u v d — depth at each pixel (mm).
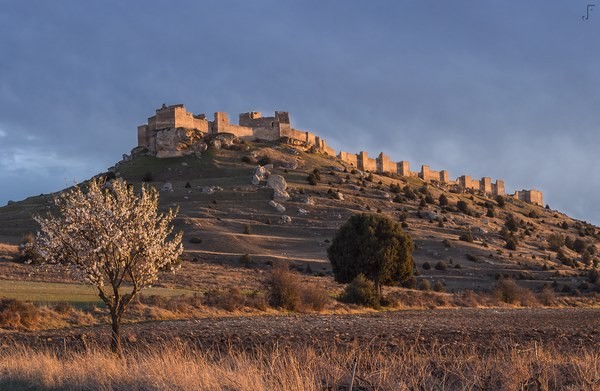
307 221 149625
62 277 71562
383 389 11930
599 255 171375
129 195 21578
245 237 129500
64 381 14250
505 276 114062
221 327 37625
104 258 20734
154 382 12898
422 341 27484
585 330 36344
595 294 96000
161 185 171875
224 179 177500
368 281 63938
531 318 49656
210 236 127688
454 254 132000
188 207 152000
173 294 59781
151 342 28375
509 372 12320
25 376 14945
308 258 118688
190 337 30938
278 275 55156
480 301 75062
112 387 13305
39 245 21000
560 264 136125
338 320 44750
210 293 55250
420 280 106188
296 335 31859
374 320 45312
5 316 36438
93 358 15898
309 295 55844
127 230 20781
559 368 14367
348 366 13609
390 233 70438
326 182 186375
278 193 163000
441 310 63219
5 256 83875
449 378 13164
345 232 71750
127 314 42656
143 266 21516
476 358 14062
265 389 11422
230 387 12117
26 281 66375
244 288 75938
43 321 38094
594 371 12961
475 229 163875
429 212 169500
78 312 41438
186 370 12961
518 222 199375
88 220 20422
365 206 167000
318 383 12117
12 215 149250
